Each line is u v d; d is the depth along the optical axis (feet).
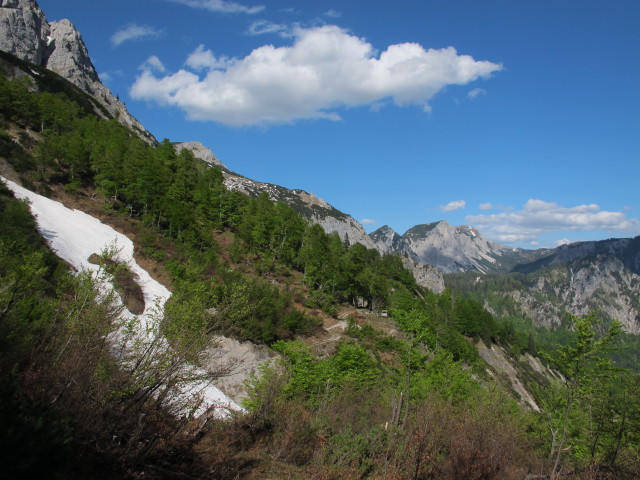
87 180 205.57
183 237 187.32
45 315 35.88
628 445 60.34
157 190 197.77
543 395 69.05
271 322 141.59
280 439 46.88
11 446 19.62
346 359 94.84
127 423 30.66
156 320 36.99
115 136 252.62
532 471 56.54
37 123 233.35
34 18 463.83
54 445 21.68
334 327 177.37
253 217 244.01
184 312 35.73
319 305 195.72
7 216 116.47
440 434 51.72
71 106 277.44
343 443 46.62
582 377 58.13
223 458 38.29
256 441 46.19
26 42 438.81
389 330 192.24
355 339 161.79
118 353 36.01
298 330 155.43
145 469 29.96
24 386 26.35
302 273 235.40
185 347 34.53
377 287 241.35
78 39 512.63
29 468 20.24
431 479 43.29
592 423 65.21
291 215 285.84
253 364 119.03
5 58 311.06
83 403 28.63
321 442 48.32
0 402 20.92
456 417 58.13
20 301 37.04
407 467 42.70
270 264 206.69
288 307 167.84
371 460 43.96
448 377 77.10
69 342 33.09
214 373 37.83
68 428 23.76
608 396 61.26
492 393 71.82
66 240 133.80
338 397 70.59
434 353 81.92
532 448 65.67
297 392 73.82
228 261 198.90
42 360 30.81
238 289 39.99
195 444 37.60
